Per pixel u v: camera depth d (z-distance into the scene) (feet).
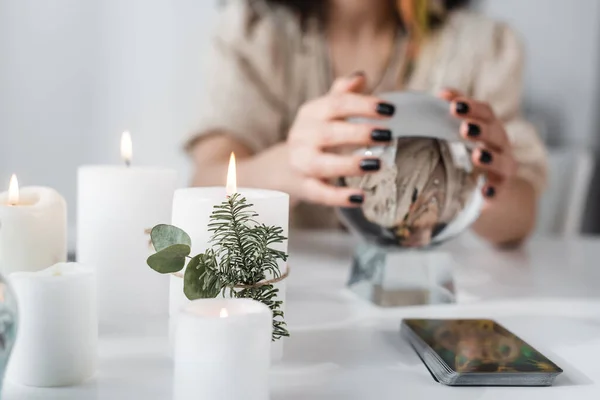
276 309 1.54
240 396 1.16
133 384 1.38
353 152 2.05
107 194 1.80
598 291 2.33
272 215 1.49
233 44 4.25
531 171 3.85
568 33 6.11
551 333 1.82
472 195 1.98
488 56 4.30
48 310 1.33
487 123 2.11
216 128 4.08
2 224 1.62
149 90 6.20
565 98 6.18
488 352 1.52
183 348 1.17
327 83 4.30
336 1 4.22
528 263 2.81
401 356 1.61
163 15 6.11
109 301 1.83
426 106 2.01
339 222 4.09
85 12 6.10
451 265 2.15
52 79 6.15
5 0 6.00
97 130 6.24
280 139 4.34
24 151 6.22
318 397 1.34
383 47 4.29
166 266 1.40
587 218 5.67
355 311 2.01
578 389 1.41
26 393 1.32
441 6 4.42
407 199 1.93
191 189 1.61
